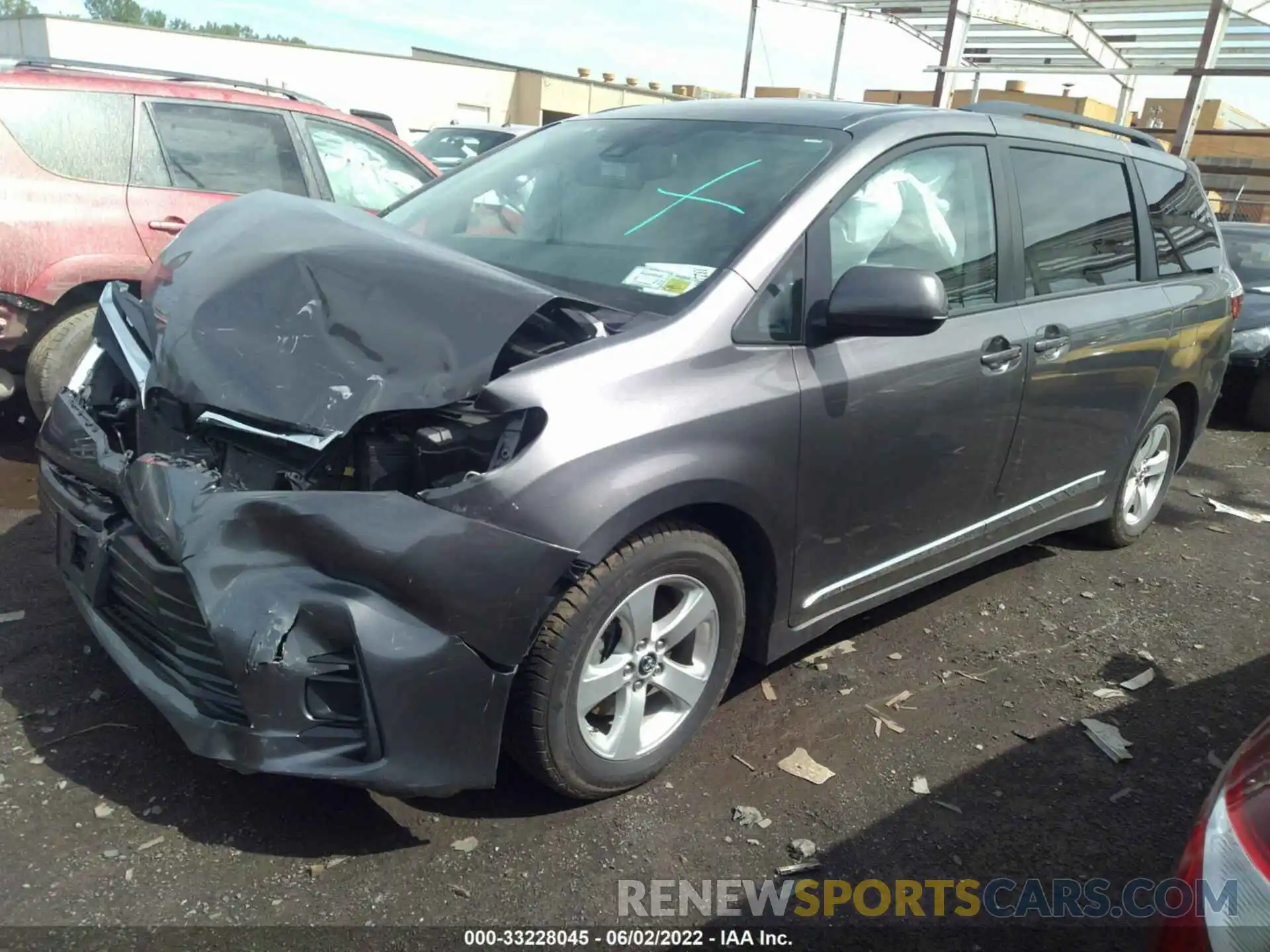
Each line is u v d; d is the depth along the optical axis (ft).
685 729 9.58
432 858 8.27
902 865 8.74
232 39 91.76
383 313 8.39
